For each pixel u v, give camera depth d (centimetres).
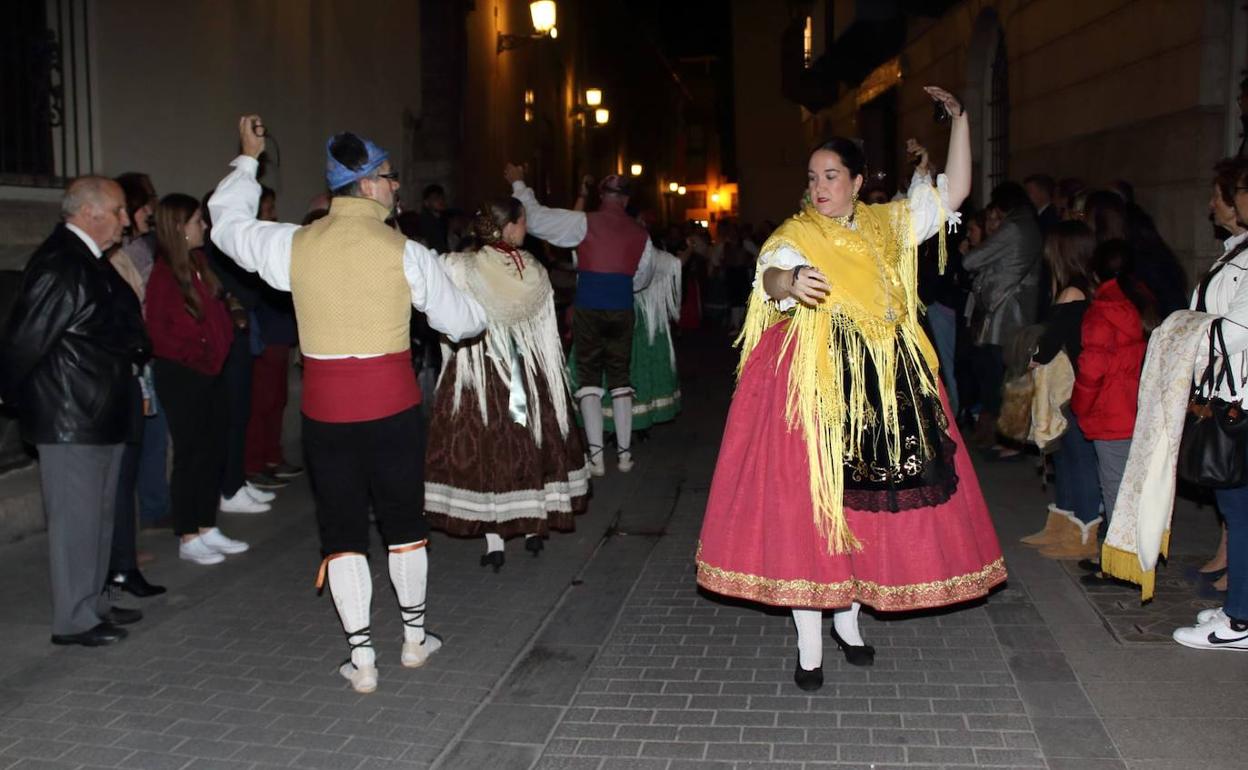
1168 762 341
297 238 401
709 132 5534
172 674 428
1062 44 959
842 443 379
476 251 557
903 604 382
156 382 557
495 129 1766
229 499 673
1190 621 456
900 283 396
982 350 786
